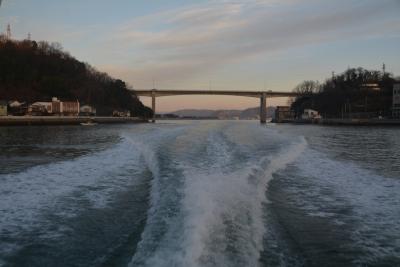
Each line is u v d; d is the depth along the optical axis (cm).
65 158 2292
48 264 763
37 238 891
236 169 1430
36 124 9481
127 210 1096
